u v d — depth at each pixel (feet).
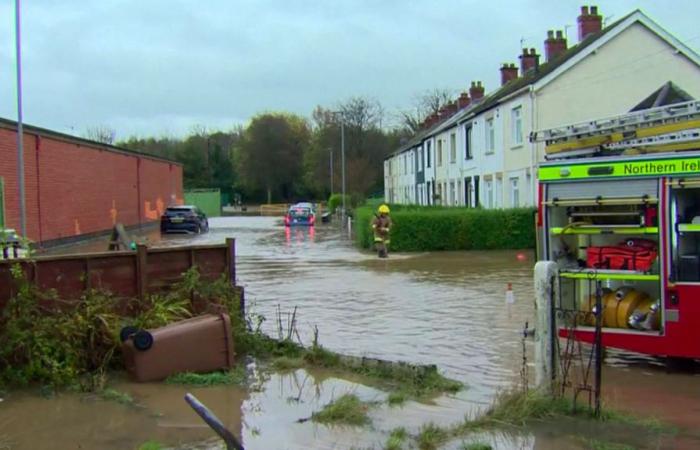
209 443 19.94
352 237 116.37
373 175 261.85
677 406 23.29
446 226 85.76
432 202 149.69
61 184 98.43
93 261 29.37
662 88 82.69
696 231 27.07
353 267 67.46
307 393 24.98
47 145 93.04
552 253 30.30
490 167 106.73
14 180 81.97
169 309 29.55
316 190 306.55
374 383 26.25
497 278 56.95
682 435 20.22
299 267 67.97
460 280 55.98
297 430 20.92
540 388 22.66
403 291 49.93
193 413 22.72
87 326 27.53
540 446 19.15
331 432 20.66
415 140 184.03
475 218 85.76
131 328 27.27
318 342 32.32
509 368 28.14
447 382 25.48
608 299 29.17
